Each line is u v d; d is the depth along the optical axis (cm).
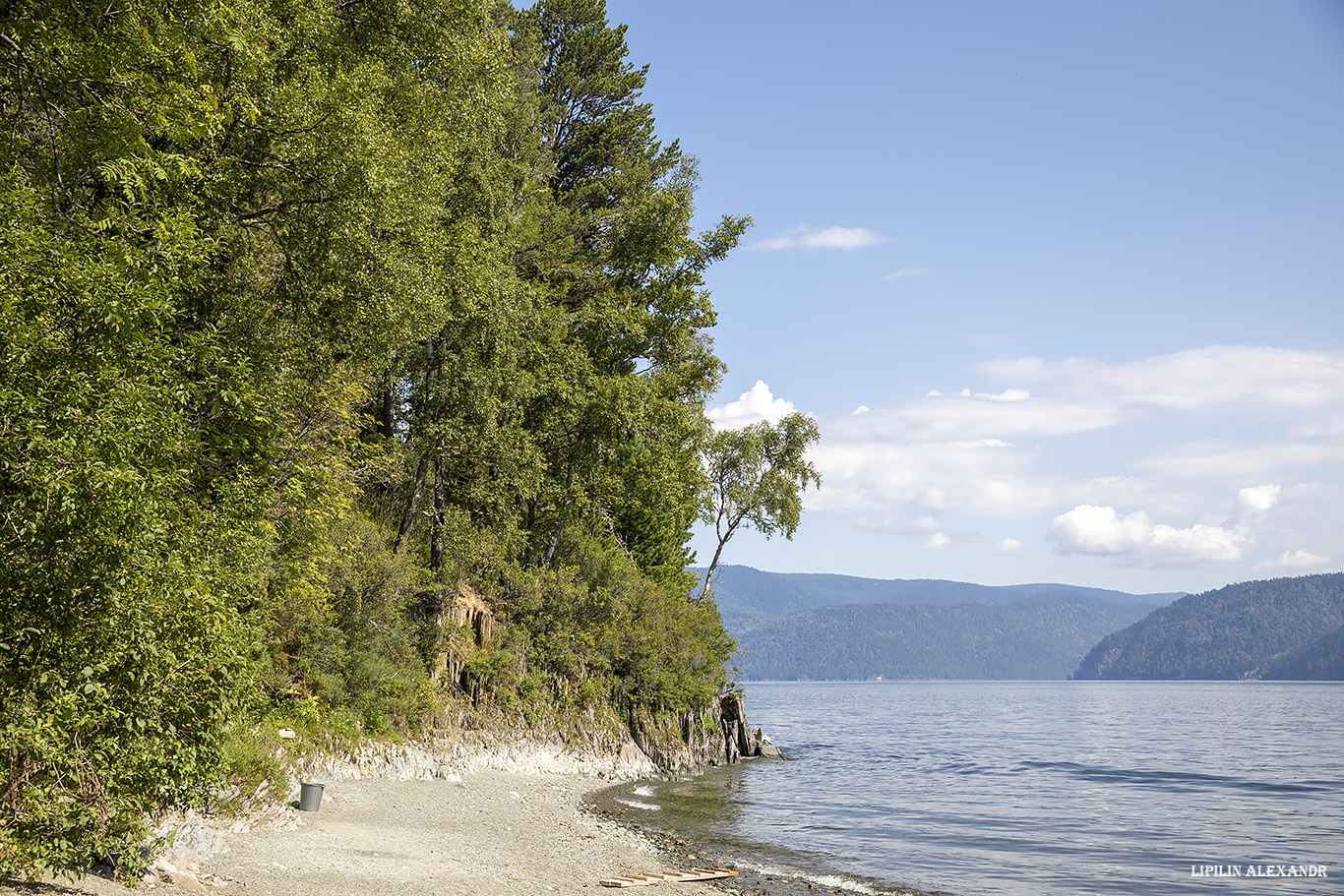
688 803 2838
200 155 1563
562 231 3981
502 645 3228
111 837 921
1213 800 3450
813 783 3644
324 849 1384
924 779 3950
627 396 3584
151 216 1337
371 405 2930
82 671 852
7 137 1239
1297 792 3725
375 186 1683
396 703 2514
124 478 855
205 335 1253
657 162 4741
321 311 1811
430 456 2841
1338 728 8962
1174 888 1878
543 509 3753
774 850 2073
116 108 1264
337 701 2336
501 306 2811
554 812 2278
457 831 1784
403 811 1912
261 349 1672
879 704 16825
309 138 1644
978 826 2631
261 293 1778
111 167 1213
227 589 1227
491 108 2616
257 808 1474
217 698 1006
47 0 1230
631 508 4491
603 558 3869
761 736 4862
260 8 1606
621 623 3794
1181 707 15250
